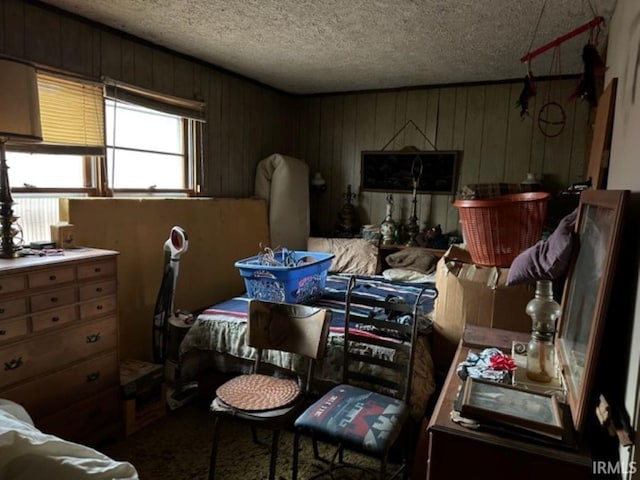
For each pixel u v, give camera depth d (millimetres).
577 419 1131
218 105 3734
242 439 2410
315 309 2010
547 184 3822
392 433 1707
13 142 2129
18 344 1881
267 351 2465
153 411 2568
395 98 4324
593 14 2381
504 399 1277
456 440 1176
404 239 4262
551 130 3781
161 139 3316
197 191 3598
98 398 2256
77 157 2709
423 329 2422
